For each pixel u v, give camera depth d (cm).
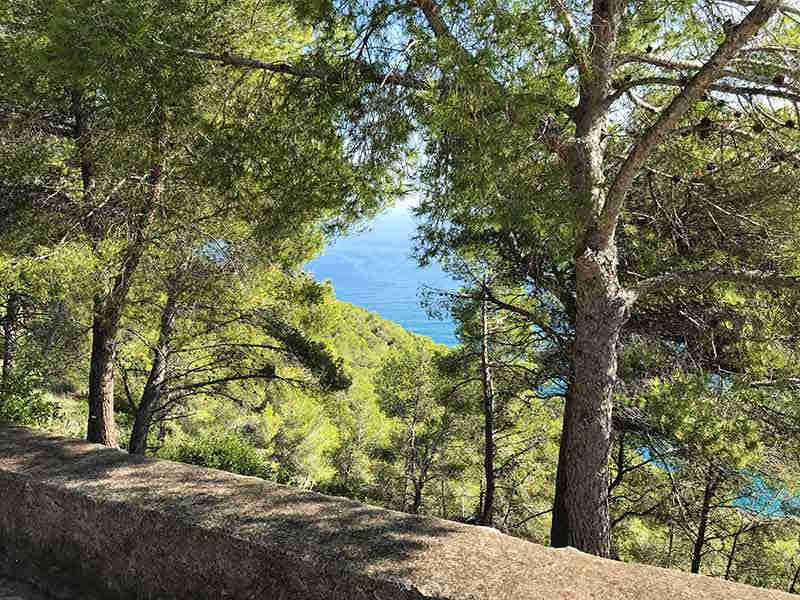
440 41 383
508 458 1236
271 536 225
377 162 454
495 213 428
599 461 549
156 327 962
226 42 535
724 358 688
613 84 604
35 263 570
